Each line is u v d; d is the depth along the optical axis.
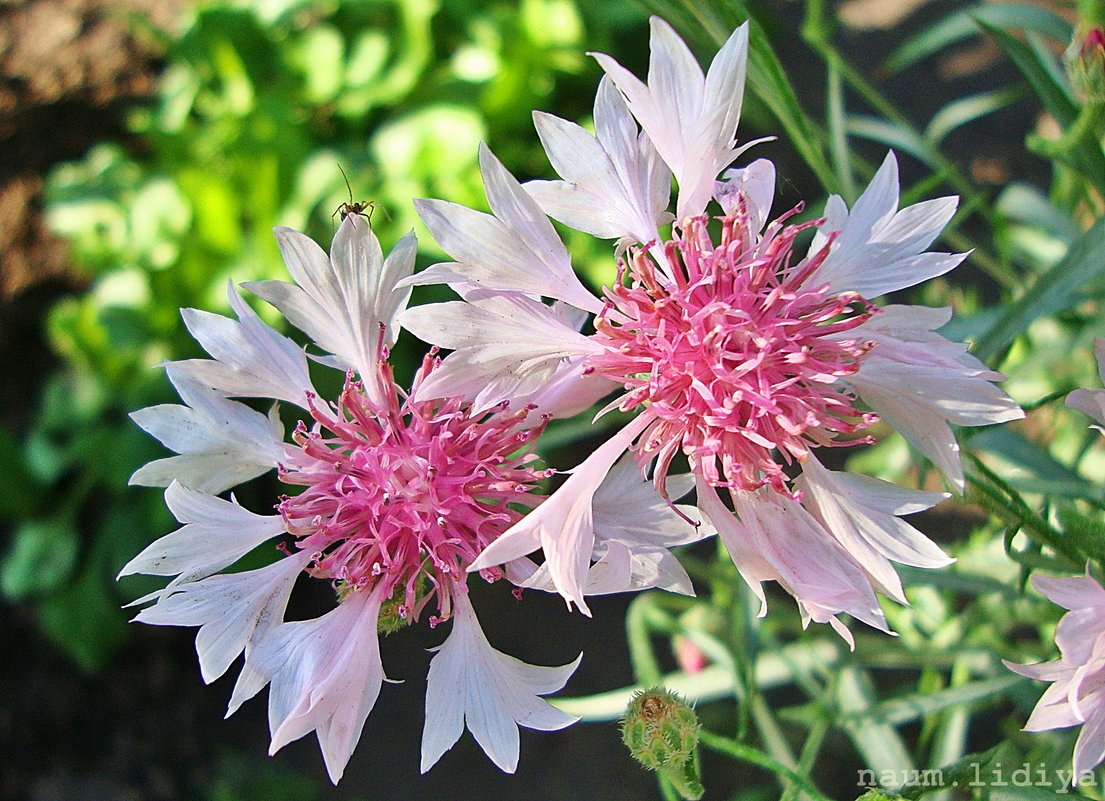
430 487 0.15
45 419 0.31
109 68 0.36
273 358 0.15
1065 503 0.16
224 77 0.32
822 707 0.18
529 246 0.14
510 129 0.30
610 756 0.28
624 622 0.28
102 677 0.31
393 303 0.15
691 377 0.14
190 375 0.15
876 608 0.14
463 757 0.28
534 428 0.15
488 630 0.29
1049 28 0.18
